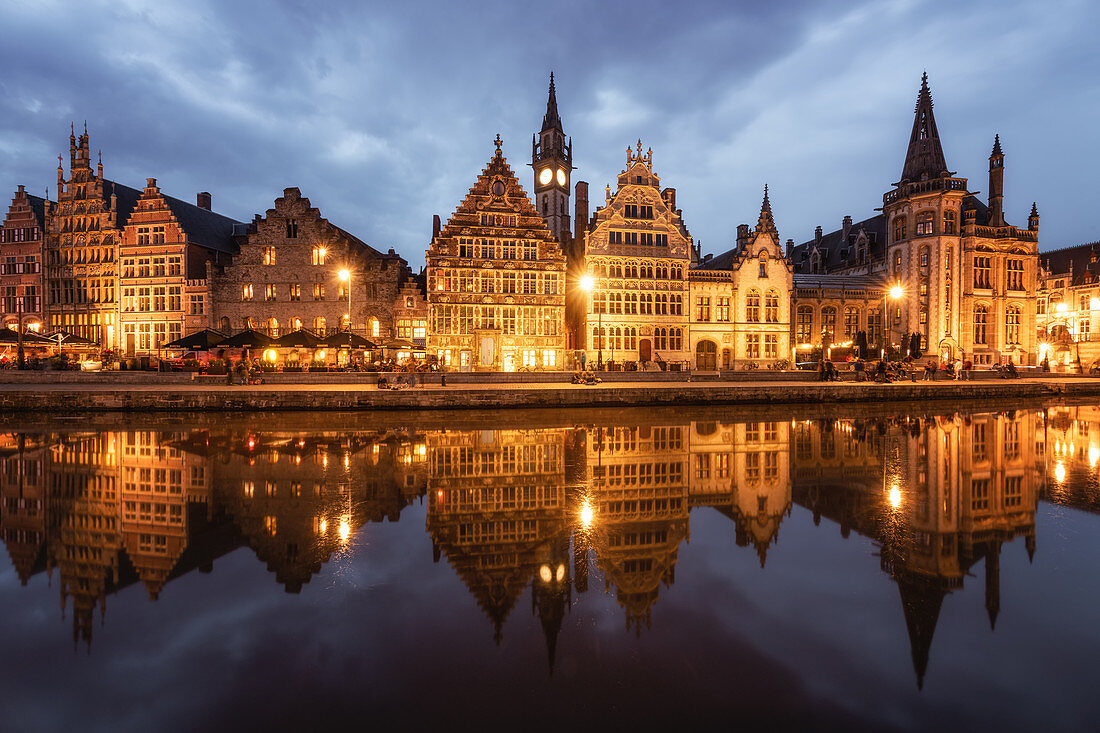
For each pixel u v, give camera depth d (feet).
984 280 197.77
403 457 52.29
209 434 65.87
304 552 28.19
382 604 22.36
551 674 17.40
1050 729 14.67
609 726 14.82
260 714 15.42
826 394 110.52
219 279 162.71
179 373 110.22
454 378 117.60
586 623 20.75
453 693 16.31
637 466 48.93
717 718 15.17
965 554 27.73
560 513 35.14
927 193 192.95
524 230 160.45
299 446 57.93
